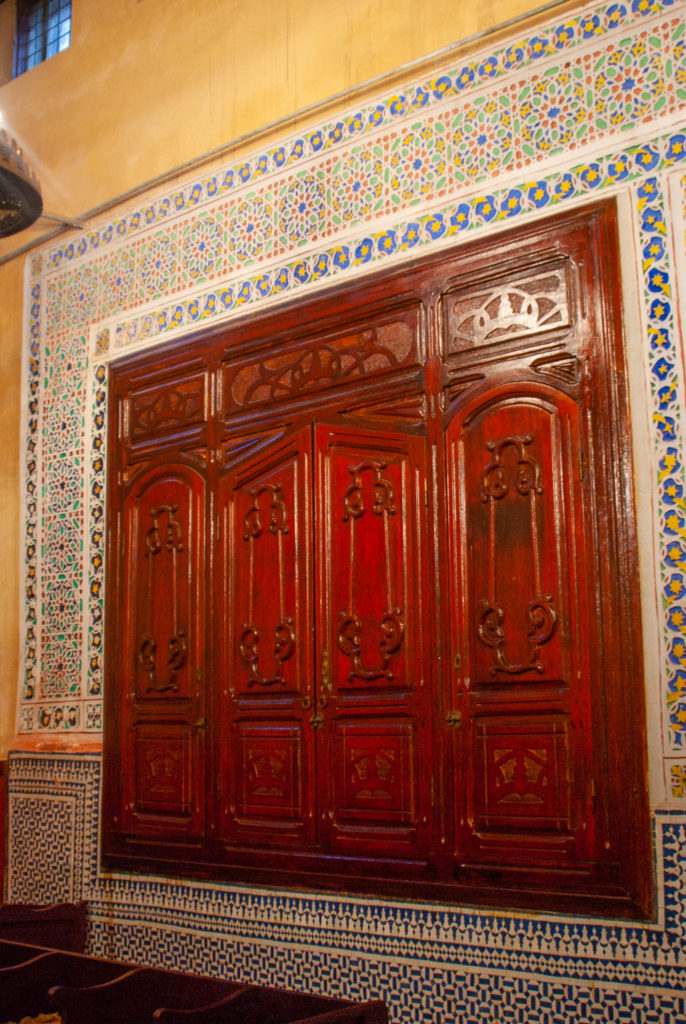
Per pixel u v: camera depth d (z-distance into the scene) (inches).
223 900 172.7
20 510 226.8
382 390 163.8
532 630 142.3
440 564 152.8
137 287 209.5
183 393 196.4
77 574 213.0
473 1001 139.9
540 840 137.4
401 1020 146.5
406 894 149.2
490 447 149.9
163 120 211.0
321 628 166.2
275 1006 109.1
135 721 195.0
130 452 205.3
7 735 221.9
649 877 127.4
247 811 172.4
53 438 223.1
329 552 167.3
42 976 126.1
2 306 241.8
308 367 175.3
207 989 112.0
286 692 170.1
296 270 179.6
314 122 181.0
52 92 239.3
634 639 132.6
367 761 157.5
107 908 191.8
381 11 175.5
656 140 139.8
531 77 153.6
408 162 166.4
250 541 179.6
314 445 171.9
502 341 150.7
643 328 137.1
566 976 132.3
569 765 136.6
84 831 199.9
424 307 160.6
